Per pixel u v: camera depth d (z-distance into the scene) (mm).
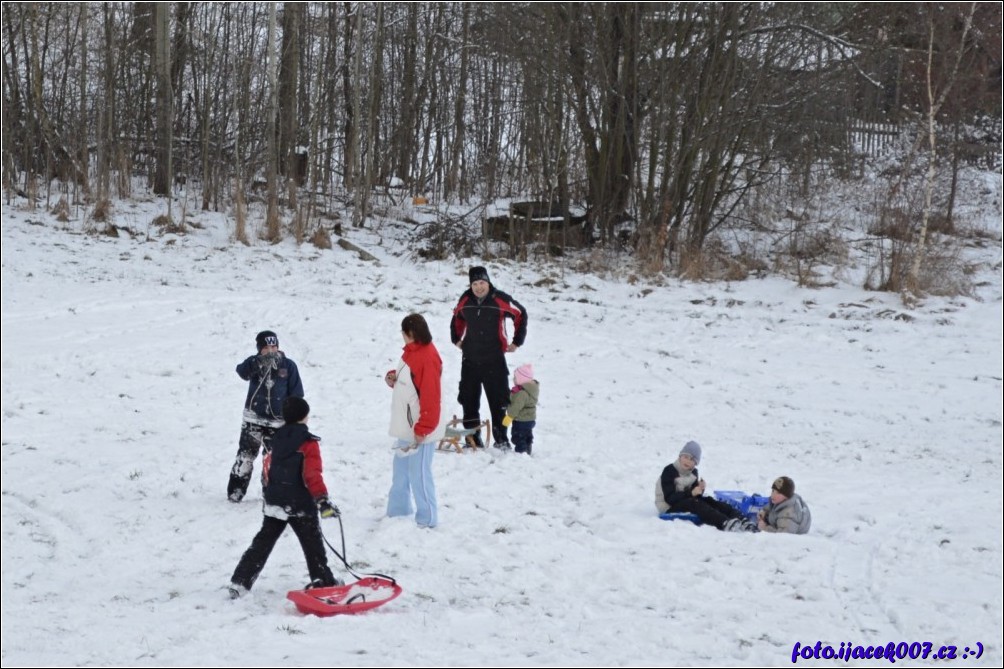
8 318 17734
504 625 6293
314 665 5176
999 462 12883
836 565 8195
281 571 7430
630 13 28828
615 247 29500
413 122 39156
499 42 30797
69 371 14516
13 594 6703
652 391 16297
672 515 9352
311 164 34312
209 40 35094
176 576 7262
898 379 17703
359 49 32375
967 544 9016
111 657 5289
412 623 6234
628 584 7438
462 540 8359
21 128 33938
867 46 29469
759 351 19641
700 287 25891
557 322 21594
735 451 12797
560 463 11438
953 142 34281
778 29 28750
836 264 27797
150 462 10445
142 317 18609
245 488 9273
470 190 38625
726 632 6371
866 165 37906
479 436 11883
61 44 38719
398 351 17547
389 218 32969
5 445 10836
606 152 29828
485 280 11602
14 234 25922
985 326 22031
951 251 29297
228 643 5648
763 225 31688
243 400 13742
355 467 10609
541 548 8258
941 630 6648
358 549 7965
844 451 13164
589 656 5637
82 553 7781
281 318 19297
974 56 32781
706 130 28375
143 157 36969
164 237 27328
